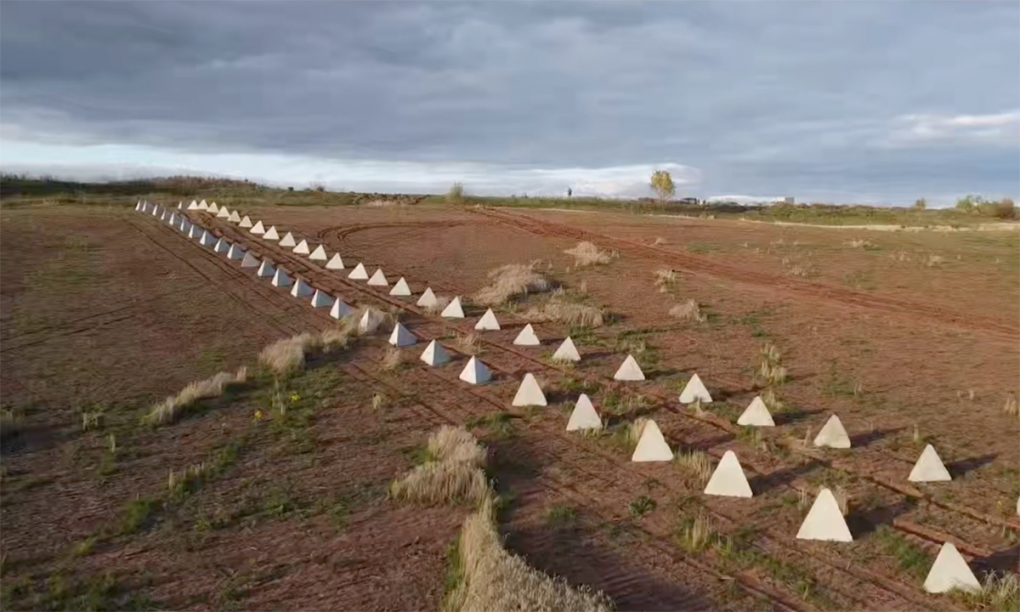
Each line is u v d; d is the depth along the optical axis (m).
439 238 34.72
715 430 11.88
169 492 9.46
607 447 11.12
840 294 23.36
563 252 31.03
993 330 19.09
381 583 7.35
